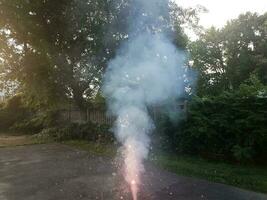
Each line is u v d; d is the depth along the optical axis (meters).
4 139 16.62
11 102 21.62
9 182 7.44
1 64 16.30
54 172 8.39
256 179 6.98
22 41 15.70
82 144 13.48
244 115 8.51
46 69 15.38
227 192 6.33
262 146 8.17
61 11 14.70
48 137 16.17
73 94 16.48
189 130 9.53
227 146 8.80
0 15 14.73
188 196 6.14
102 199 6.09
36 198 6.21
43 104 17.83
